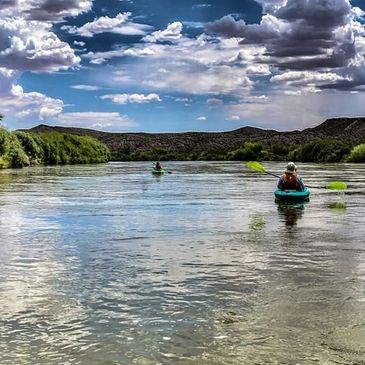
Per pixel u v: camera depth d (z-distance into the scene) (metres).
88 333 8.52
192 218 21.38
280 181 27.91
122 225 19.58
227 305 9.82
